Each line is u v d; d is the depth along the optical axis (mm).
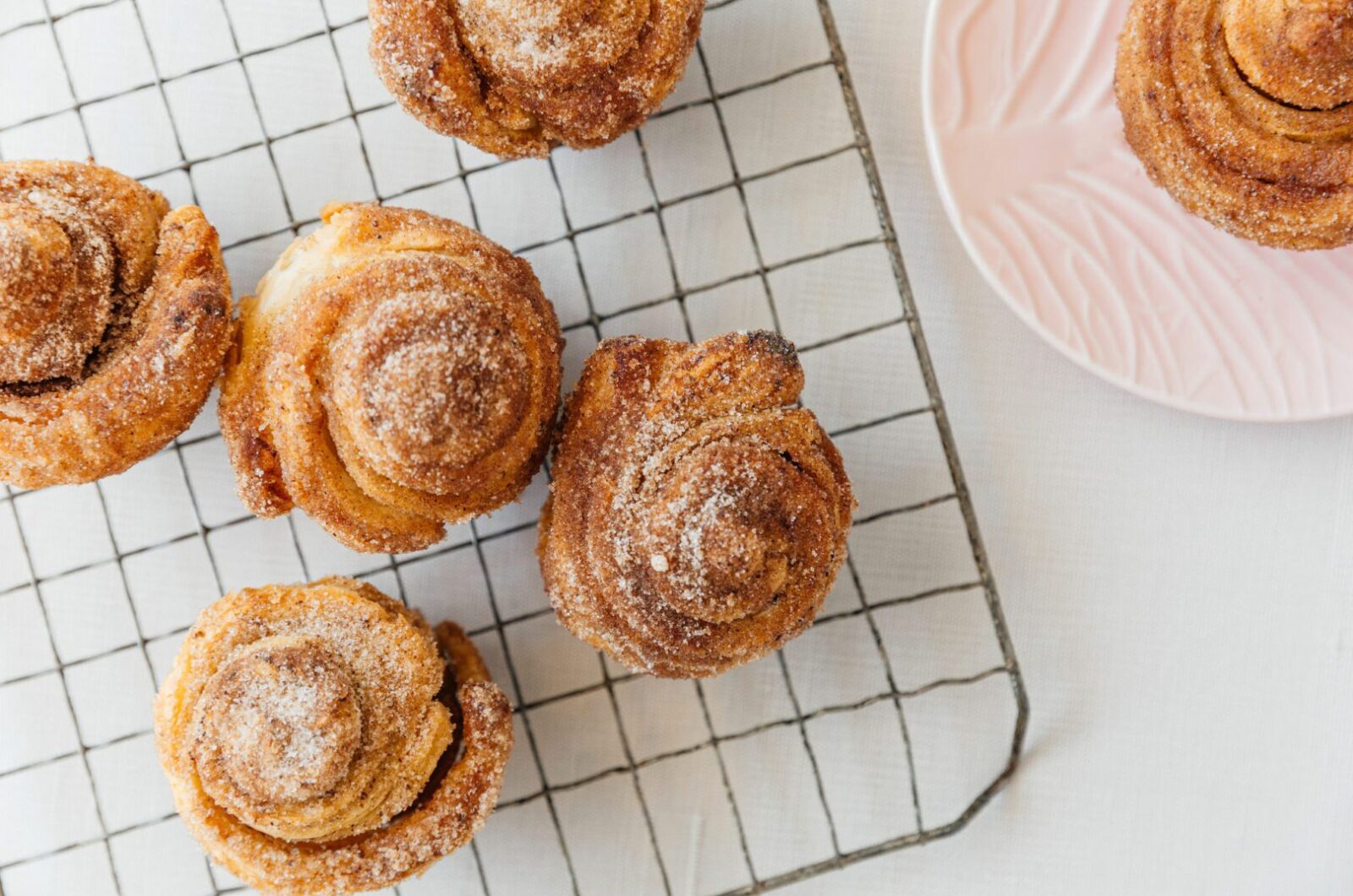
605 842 617
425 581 615
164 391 566
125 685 617
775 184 616
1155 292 604
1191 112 578
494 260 575
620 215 615
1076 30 600
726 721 617
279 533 616
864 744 618
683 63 582
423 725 570
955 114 601
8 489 615
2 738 617
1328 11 556
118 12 614
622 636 570
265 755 551
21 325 555
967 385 619
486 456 559
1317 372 602
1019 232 604
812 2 614
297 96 614
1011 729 618
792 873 605
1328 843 619
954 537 618
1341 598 621
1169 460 621
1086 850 620
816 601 570
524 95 574
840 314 616
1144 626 621
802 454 565
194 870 617
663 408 565
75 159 614
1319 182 576
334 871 563
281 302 574
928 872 619
